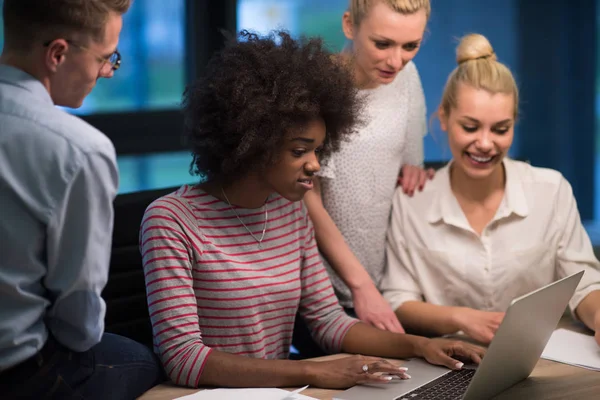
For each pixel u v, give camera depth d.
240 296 1.75
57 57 1.41
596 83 5.16
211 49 4.14
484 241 2.14
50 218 1.36
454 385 1.59
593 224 5.30
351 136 2.21
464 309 2.00
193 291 1.71
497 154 2.08
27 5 1.39
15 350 1.40
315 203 2.11
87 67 1.44
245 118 1.64
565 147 5.25
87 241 1.40
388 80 2.18
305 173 1.72
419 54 4.84
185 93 1.82
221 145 1.72
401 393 1.55
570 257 2.14
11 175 1.35
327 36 4.55
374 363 1.60
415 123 2.38
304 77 1.68
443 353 1.70
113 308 2.03
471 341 1.95
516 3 5.03
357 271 2.07
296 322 2.37
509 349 1.47
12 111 1.38
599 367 1.71
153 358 1.68
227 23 4.09
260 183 1.76
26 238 1.37
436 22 4.85
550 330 1.61
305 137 1.68
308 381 1.59
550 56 5.12
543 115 5.19
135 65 3.96
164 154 4.10
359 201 2.25
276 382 1.59
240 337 1.76
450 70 4.91
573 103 5.21
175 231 1.69
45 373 1.44
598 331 1.83
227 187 1.77
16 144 1.36
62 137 1.37
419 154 2.43
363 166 2.23
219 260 1.73
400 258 2.24
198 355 1.62
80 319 1.44
